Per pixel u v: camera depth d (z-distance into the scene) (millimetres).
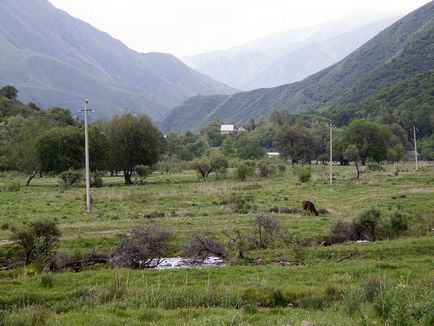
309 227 30984
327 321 11516
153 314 12812
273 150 193875
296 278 18062
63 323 12172
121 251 22797
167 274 19219
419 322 10555
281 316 12805
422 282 15922
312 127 173750
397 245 23938
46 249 24203
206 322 11203
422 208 38344
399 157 136375
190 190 60219
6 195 55906
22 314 12883
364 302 13203
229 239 26469
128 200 50281
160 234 23781
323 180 73125
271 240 26344
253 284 16781
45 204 46156
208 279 18047
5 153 102125
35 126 90938
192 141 197750
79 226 31344
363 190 55625
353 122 116000
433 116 171375
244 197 49656
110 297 15492
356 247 24094
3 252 24109
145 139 81562
